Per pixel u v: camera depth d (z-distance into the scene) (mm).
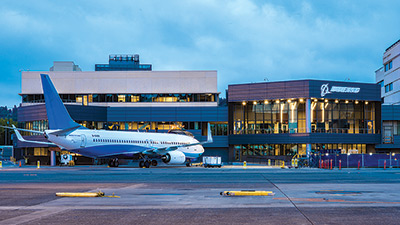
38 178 32281
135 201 17531
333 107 73312
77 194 19250
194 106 79750
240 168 51844
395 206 15617
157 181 29000
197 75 80562
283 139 72000
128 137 52469
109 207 15789
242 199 18016
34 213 14430
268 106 74500
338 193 20375
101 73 80188
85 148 48000
